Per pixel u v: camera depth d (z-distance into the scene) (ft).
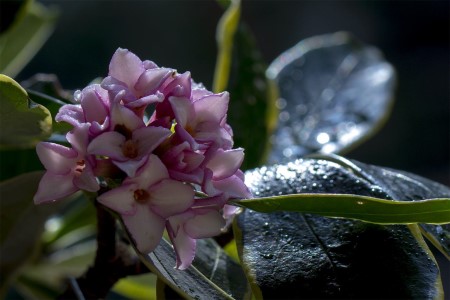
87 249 1.32
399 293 0.95
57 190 0.93
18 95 0.98
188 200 0.93
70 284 1.06
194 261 1.02
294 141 1.27
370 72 1.33
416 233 0.98
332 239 0.98
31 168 1.18
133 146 0.92
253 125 1.23
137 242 0.92
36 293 1.33
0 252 1.20
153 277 1.32
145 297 1.33
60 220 1.33
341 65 1.35
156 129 0.92
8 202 1.16
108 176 0.94
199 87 0.99
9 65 1.36
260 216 1.00
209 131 0.94
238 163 0.94
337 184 1.03
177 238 0.94
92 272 1.04
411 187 1.04
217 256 1.04
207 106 0.95
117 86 0.93
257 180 1.04
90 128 0.93
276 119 1.24
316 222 0.99
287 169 1.05
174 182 0.93
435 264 0.96
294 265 0.97
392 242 0.97
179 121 0.93
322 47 1.37
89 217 1.29
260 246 0.98
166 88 0.95
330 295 0.95
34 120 1.01
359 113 1.28
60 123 1.04
